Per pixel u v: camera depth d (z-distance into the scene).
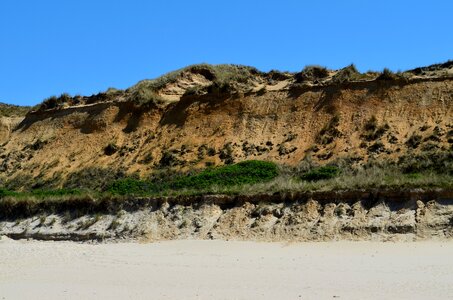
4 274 21.61
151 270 21.11
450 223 22.44
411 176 26.75
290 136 37.78
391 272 18.28
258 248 24.17
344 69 40.28
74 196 33.69
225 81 44.31
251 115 40.84
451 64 38.47
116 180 38.31
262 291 16.78
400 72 37.50
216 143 39.94
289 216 26.20
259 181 32.44
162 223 29.09
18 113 59.09
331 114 37.56
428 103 34.88
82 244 29.28
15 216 34.75
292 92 40.78
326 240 24.06
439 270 17.94
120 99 48.16
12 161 47.53
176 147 40.97
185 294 16.84
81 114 49.00
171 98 47.25
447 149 31.16
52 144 47.62
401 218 23.56
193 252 24.50
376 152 33.34
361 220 24.30
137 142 43.41
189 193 30.08
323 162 34.31
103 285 18.73
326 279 17.95
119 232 29.66
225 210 28.45
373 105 36.53
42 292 17.95
